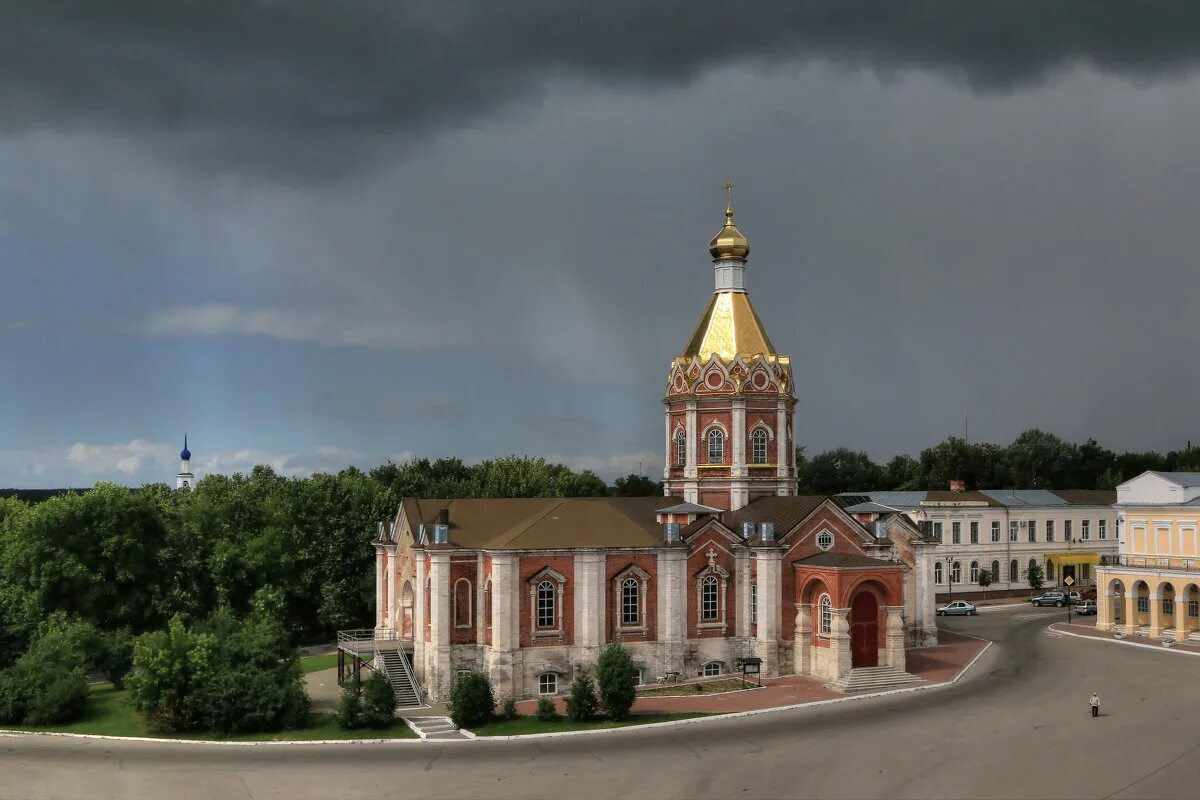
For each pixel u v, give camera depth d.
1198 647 90.38
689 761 55.44
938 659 85.50
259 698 65.00
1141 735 58.59
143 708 65.31
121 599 91.25
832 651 75.44
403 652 76.88
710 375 89.75
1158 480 101.62
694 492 89.69
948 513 130.25
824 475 198.50
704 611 79.69
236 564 97.88
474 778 53.06
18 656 85.62
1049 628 104.06
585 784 51.62
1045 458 190.38
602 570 76.06
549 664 74.44
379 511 110.31
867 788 49.94
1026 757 54.53
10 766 57.59
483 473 146.00
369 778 53.44
